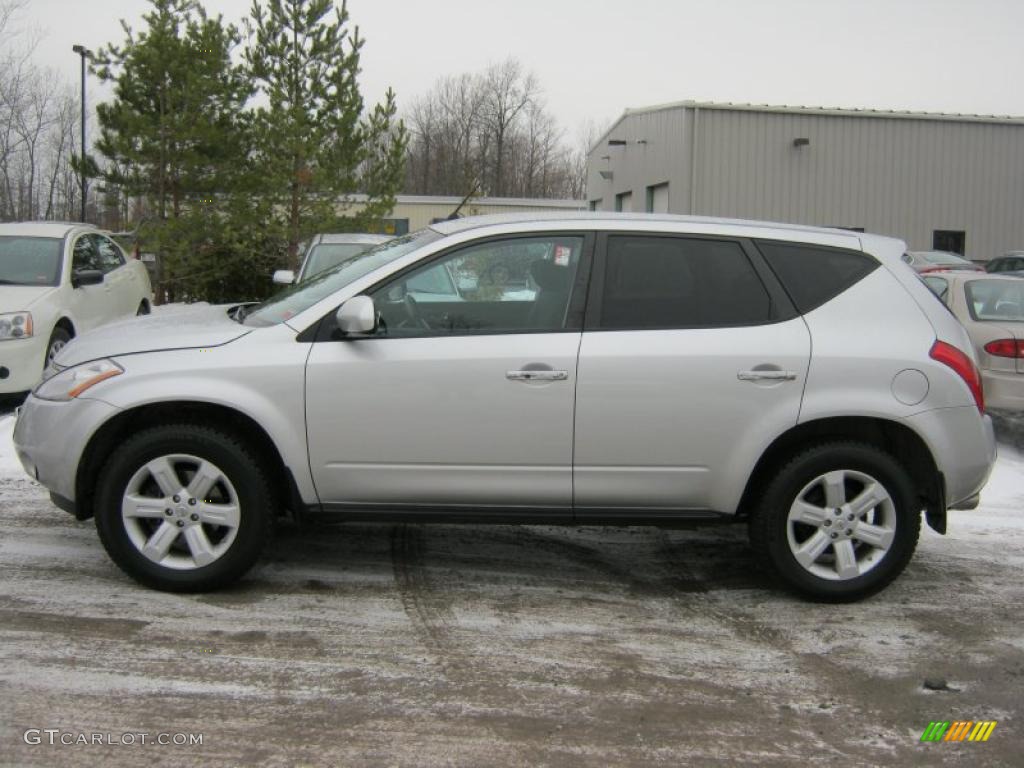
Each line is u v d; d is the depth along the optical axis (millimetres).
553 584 4734
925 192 24766
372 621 4191
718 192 23516
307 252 11367
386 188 17250
